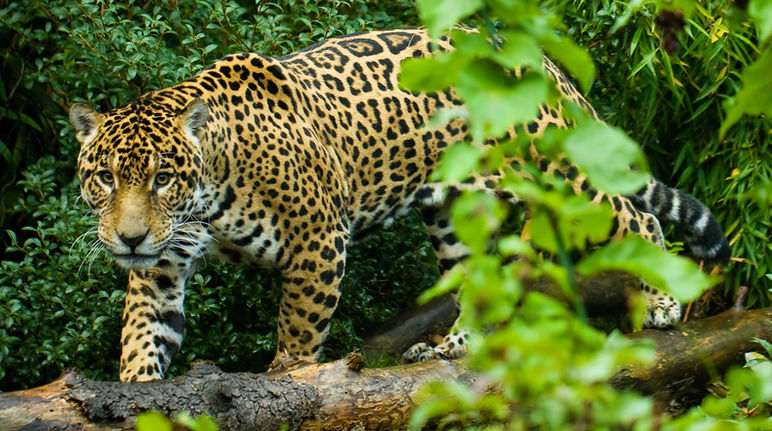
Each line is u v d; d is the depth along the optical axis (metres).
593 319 12.21
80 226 9.98
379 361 10.63
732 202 11.31
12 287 9.86
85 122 8.45
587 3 10.99
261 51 10.82
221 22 11.03
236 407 7.11
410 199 9.95
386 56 9.91
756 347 9.99
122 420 6.79
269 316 10.50
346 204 9.52
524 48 2.47
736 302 10.75
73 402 6.77
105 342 10.08
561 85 9.88
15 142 12.41
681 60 10.98
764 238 10.95
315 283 9.00
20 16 11.45
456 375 8.06
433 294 2.66
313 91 9.38
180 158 8.15
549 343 2.47
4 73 12.24
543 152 2.73
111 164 7.99
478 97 2.42
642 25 10.37
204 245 8.74
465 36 2.55
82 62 10.70
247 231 8.76
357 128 9.48
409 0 12.45
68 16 10.80
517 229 11.70
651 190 10.20
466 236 2.57
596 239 2.76
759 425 3.68
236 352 10.40
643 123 11.57
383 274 11.52
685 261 2.55
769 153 10.94
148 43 10.40
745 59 10.91
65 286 9.84
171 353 9.01
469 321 2.62
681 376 9.47
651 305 9.91
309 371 7.72
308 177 8.89
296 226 8.86
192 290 10.13
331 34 10.91
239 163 8.63
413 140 9.69
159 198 8.08
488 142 9.68
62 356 9.49
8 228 12.00
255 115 8.84
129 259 8.05
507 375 2.54
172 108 8.45
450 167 2.53
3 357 9.62
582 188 9.66
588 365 2.50
